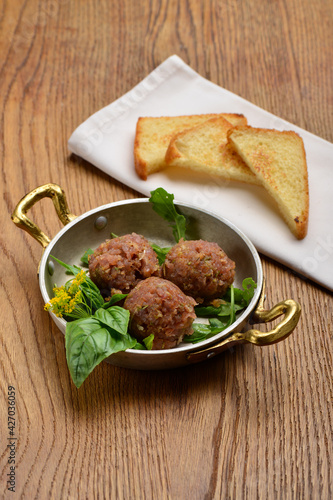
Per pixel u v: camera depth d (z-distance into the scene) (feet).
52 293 4.30
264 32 6.66
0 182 5.35
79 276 3.98
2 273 4.72
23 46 6.44
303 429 4.00
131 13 6.81
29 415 3.99
